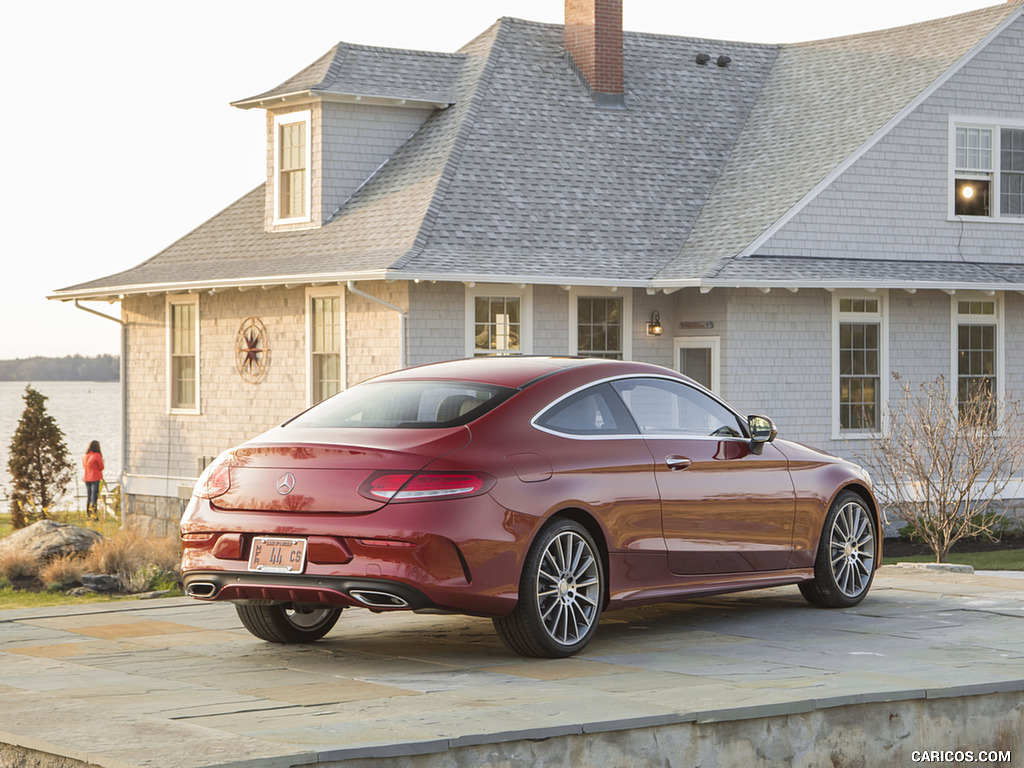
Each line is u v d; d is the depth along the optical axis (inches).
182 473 867.4
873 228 796.0
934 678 246.8
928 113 810.2
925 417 687.1
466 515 258.7
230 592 271.1
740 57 952.3
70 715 210.7
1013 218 838.5
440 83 854.5
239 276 768.3
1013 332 831.1
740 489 319.6
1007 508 796.0
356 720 206.8
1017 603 354.6
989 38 824.9
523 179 789.2
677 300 781.3
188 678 250.5
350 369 748.0
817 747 225.9
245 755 181.5
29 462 1032.2
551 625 274.7
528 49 882.1
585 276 724.0
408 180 791.7
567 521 277.1
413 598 254.4
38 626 319.0
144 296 895.7
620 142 844.6
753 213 787.4
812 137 836.0
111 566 569.9
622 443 295.1
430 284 716.0
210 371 844.6
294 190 830.5
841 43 933.8
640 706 217.3
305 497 262.8
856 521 355.6
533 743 199.6
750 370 756.0
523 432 276.7
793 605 355.9
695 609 350.0
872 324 792.3
